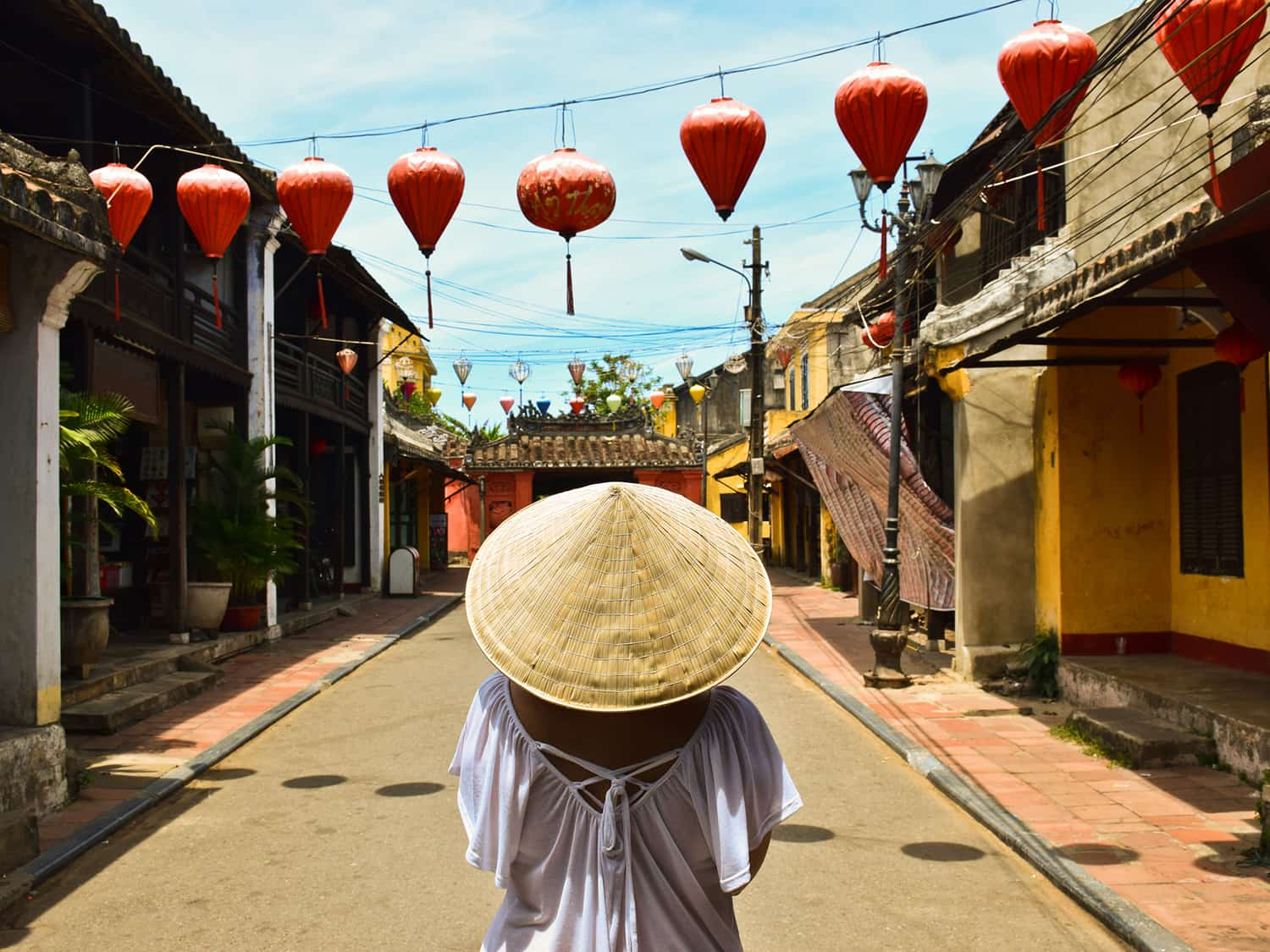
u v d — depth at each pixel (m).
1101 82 10.33
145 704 9.94
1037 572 11.24
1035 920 5.20
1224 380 9.27
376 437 23.58
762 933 5.05
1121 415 10.43
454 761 2.23
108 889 5.64
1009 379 11.63
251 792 7.58
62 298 6.98
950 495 14.32
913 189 10.83
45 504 6.97
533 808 2.12
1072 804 6.95
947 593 12.78
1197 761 7.80
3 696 6.82
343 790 7.64
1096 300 7.07
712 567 2.18
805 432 16.27
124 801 7.12
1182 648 10.23
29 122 11.84
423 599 23.44
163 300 12.30
